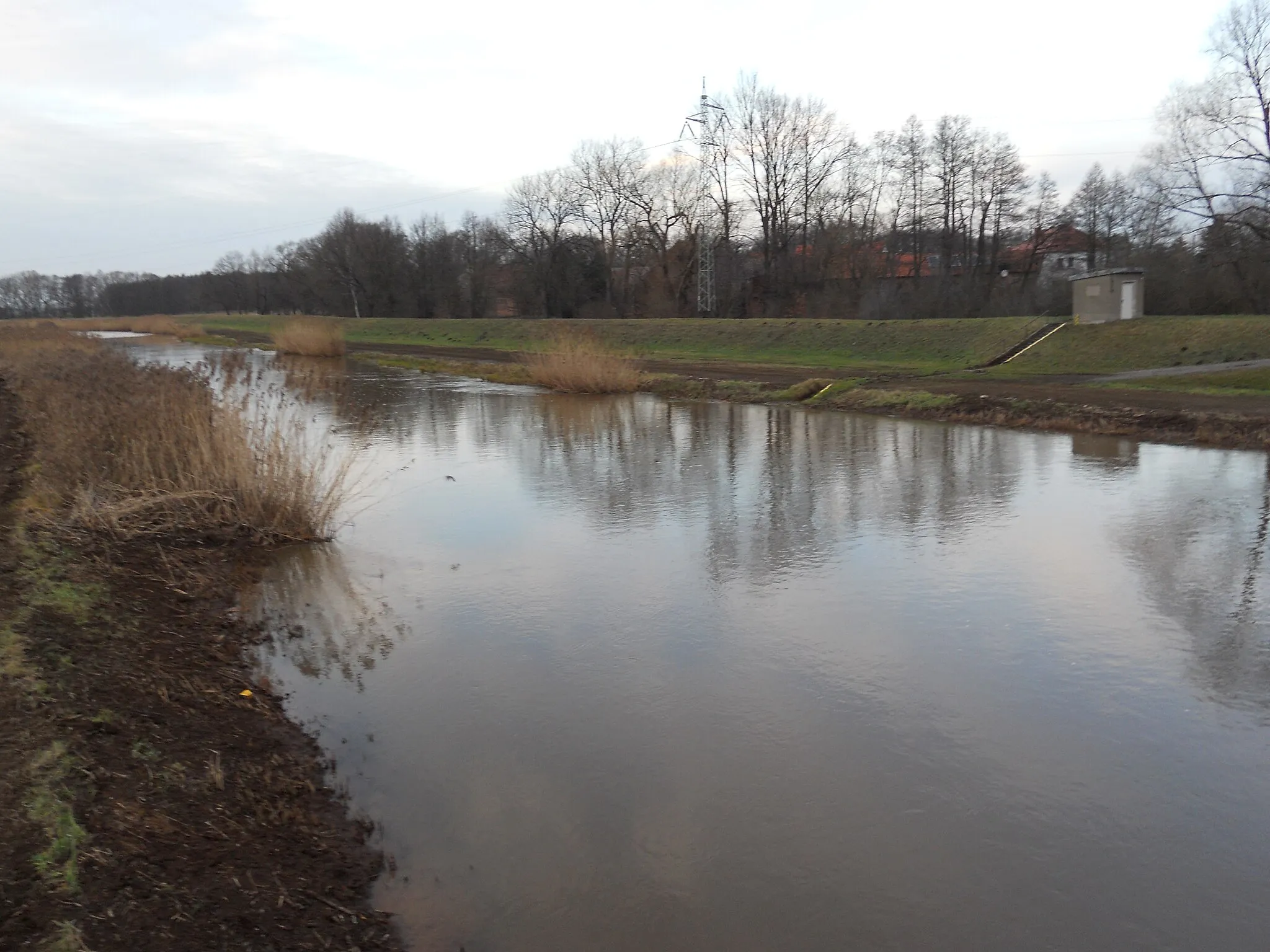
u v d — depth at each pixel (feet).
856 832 15.83
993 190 156.56
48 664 18.28
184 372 44.98
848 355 104.73
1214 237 103.40
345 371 107.96
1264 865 14.84
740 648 23.61
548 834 15.75
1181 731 19.06
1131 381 68.59
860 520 35.53
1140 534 32.40
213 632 23.95
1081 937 13.26
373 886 14.16
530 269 205.87
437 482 44.39
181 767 15.92
